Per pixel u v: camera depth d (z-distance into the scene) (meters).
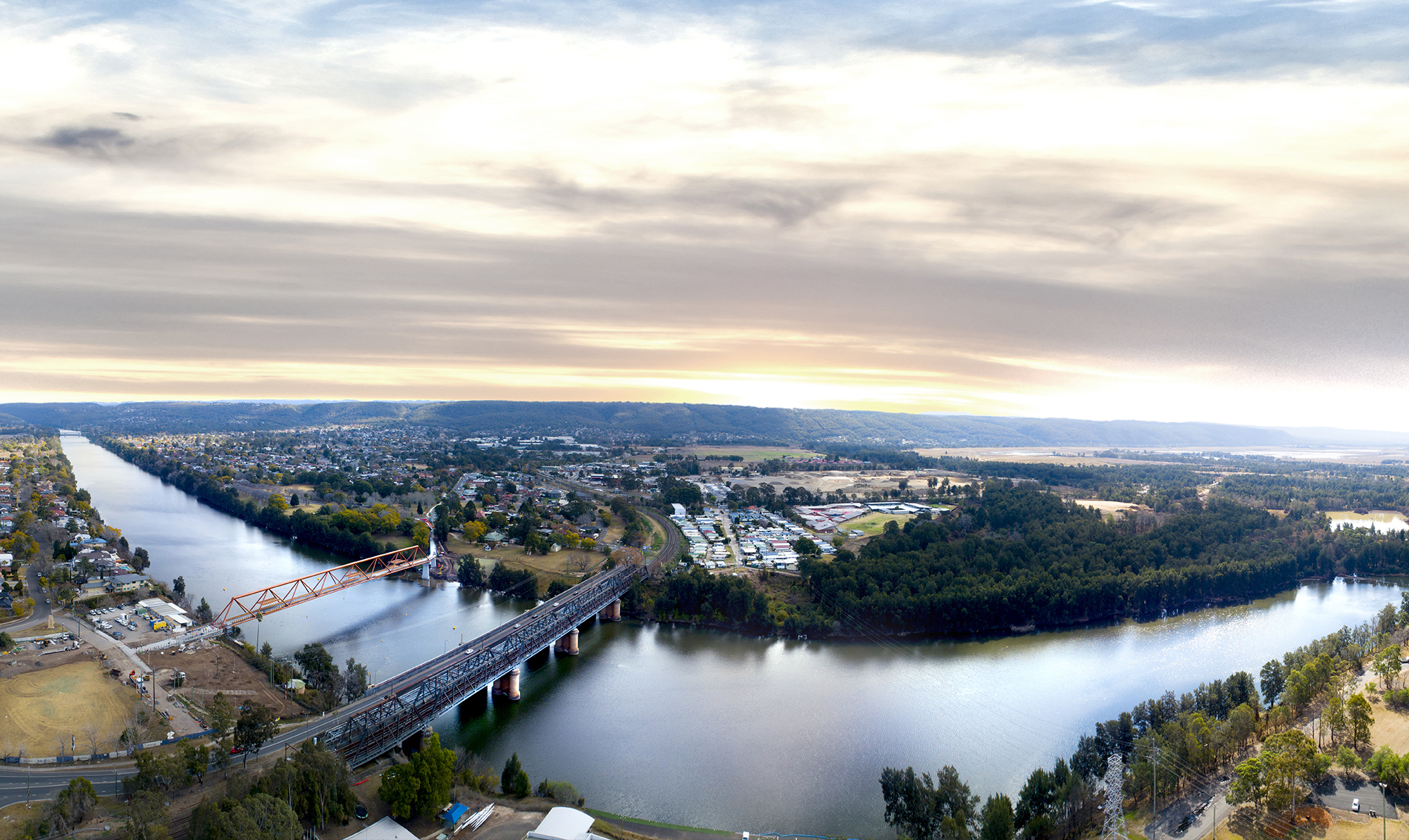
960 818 178.00
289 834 153.88
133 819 155.88
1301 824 178.62
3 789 182.12
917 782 188.62
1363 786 194.12
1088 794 189.62
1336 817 181.00
